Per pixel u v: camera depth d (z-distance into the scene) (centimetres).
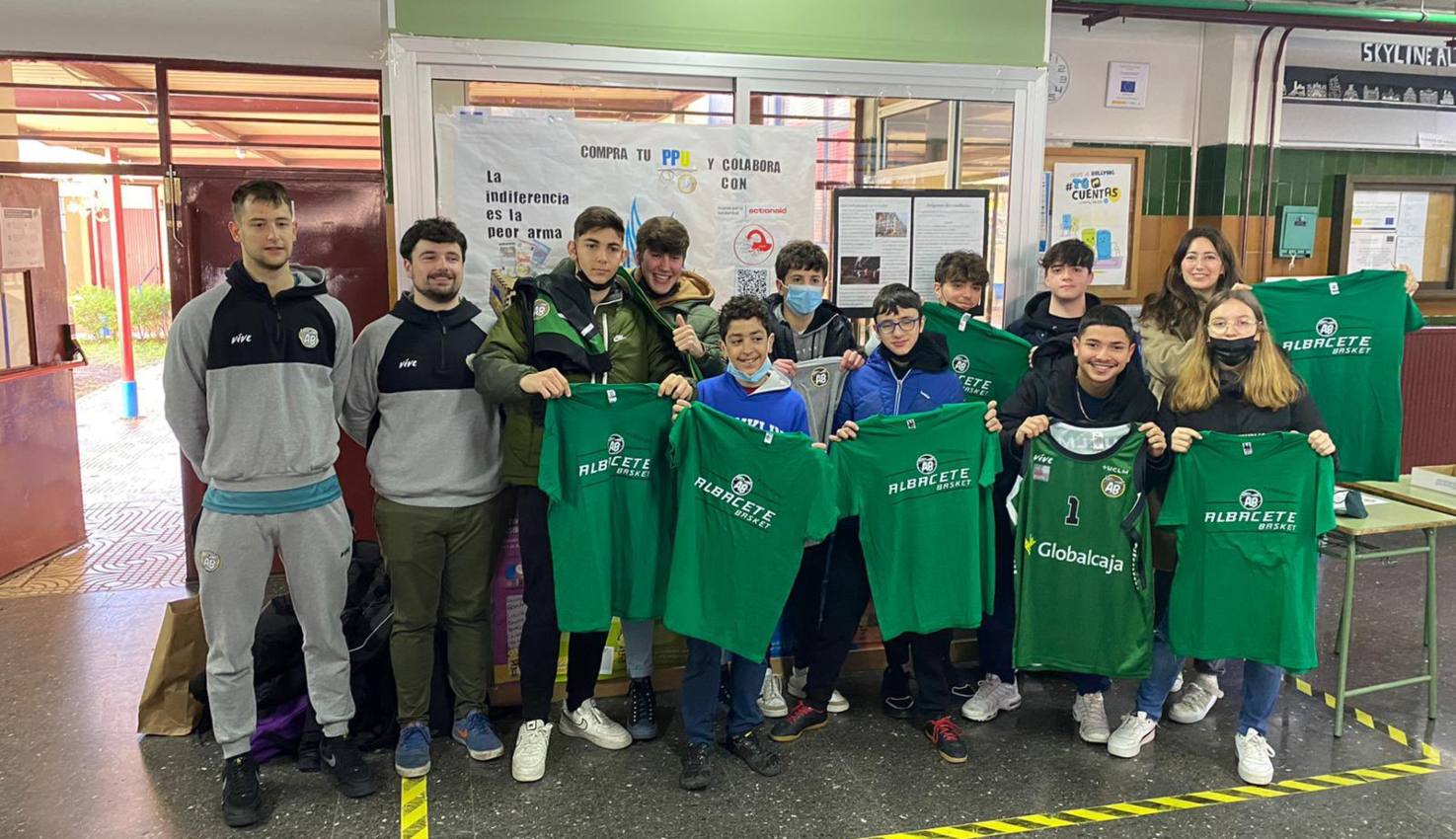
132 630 391
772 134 331
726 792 272
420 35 305
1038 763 290
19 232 455
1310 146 521
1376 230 535
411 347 269
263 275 249
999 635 316
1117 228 509
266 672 295
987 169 363
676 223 281
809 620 312
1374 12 471
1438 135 542
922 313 306
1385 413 316
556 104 323
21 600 426
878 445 277
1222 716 323
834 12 337
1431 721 318
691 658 275
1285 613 274
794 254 297
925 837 251
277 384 248
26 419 470
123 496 617
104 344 1269
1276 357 280
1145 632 281
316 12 459
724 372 279
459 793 271
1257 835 252
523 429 269
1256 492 274
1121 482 277
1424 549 313
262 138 485
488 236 315
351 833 252
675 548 268
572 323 266
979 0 350
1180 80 509
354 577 320
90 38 447
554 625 275
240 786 256
